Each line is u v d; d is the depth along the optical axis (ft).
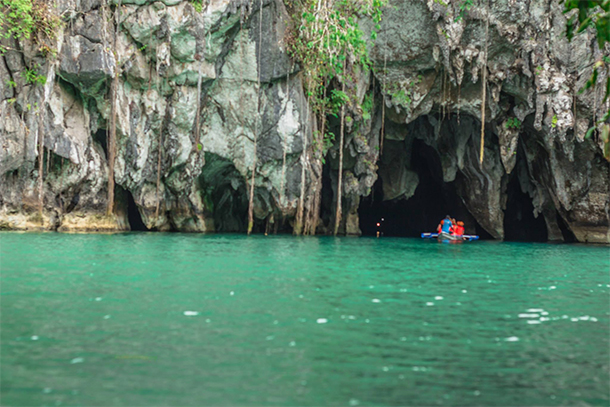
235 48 71.56
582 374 15.05
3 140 60.85
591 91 73.31
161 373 14.05
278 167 74.84
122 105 69.10
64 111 66.90
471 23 73.87
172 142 71.15
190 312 20.79
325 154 80.89
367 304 23.43
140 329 18.13
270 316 20.53
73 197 68.69
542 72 73.82
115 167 70.38
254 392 12.91
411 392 13.28
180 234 68.85
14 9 60.90
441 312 22.39
